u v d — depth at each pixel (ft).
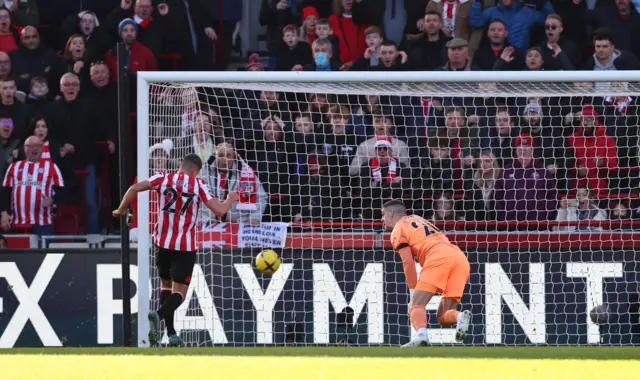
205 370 53.57
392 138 114.32
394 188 111.45
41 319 107.04
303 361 60.34
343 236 105.60
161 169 109.29
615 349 79.97
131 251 107.24
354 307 105.09
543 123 118.62
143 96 99.86
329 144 115.65
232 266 105.91
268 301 105.50
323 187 114.83
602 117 117.50
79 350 81.35
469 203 112.37
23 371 53.78
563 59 126.00
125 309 97.76
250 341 105.40
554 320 103.91
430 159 113.91
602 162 115.44
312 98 123.65
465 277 84.79
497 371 52.70
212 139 116.47
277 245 106.11
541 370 53.57
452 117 115.14
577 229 109.29
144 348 84.84
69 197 126.21
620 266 103.91
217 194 111.45
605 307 103.71
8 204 122.52
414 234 85.10
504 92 108.27
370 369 53.83
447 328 103.35
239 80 100.32
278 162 115.65
